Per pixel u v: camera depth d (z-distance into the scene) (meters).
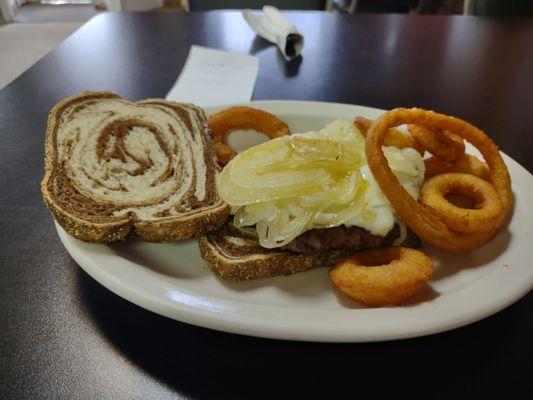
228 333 0.21
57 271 0.24
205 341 0.21
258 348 0.20
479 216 0.25
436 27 0.57
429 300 0.23
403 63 0.49
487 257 0.25
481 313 0.20
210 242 0.26
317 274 0.25
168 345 0.21
